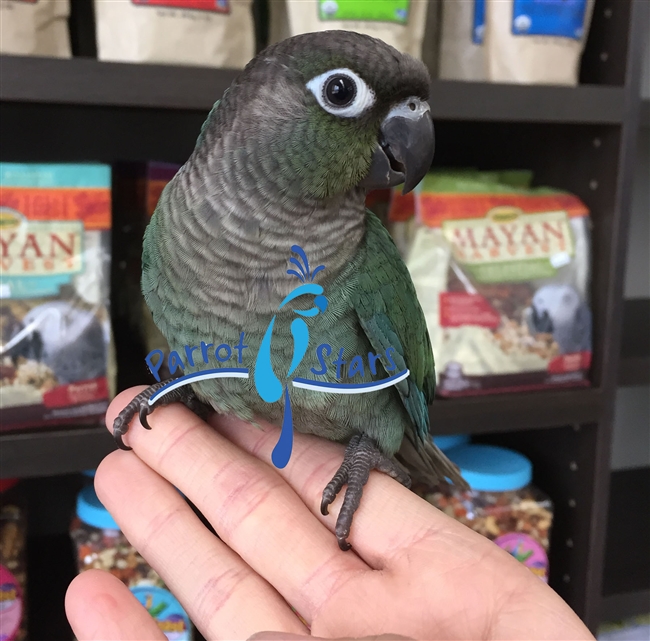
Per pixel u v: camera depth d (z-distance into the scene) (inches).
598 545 51.1
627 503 67.4
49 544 56.6
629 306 69.5
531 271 47.3
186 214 28.6
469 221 45.9
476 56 46.6
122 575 43.9
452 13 46.6
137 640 23.8
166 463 33.0
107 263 39.8
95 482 34.3
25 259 37.6
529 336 47.3
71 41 46.8
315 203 28.3
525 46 42.3
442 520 29.3
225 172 27.7
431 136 28.7
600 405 48.4
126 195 50.9
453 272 46.1
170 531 31.4
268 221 27.8
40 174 37.6
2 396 37.4
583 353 48.6
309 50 26.5
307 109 26.6
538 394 46.8
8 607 42.8
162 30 35.7
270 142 27.0
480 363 46.1
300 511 31.1
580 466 51.7
